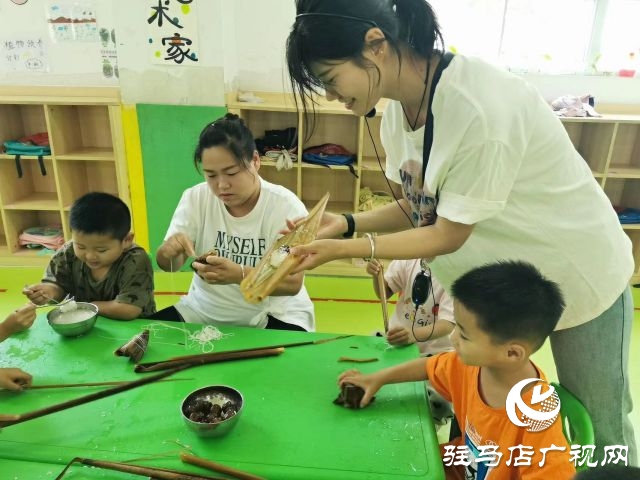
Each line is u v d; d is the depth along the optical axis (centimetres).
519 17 318
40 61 318
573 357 122
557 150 106
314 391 110
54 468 88
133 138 303
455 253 120
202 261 140
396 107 123
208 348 126
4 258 331
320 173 350
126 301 145
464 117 96
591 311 116
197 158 147
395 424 100
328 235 136
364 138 338
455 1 315
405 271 180
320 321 286
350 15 90
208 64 294
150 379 112
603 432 124
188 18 285
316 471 87
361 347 129
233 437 95
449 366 114
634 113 331
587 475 70
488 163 95
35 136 326
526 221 110
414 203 127
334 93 100
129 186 314
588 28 322
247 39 323
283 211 158
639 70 325
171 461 89
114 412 102
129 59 292
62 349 124
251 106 303
